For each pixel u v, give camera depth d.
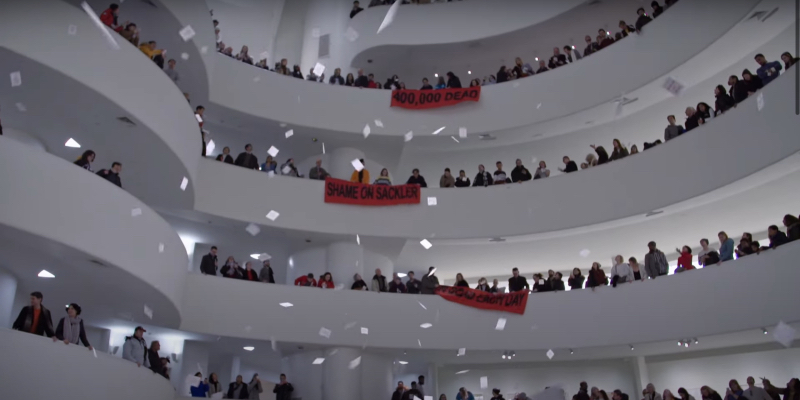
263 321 15.05
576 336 15.07
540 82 18.48
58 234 9.05
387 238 17.30
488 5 20.67
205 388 14.11
